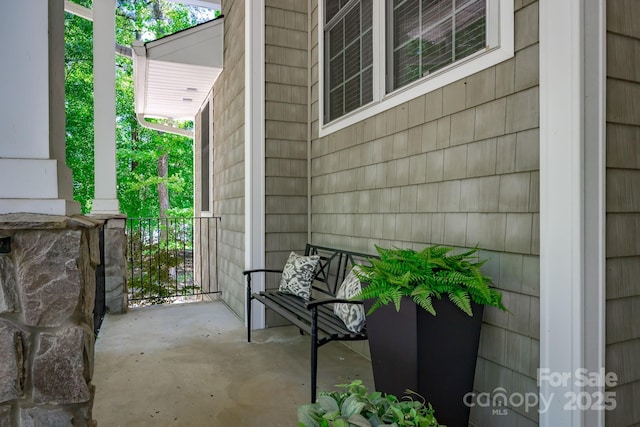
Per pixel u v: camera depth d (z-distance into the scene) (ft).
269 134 11.86
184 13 43.47
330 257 10.76
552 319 4.97
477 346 5.56
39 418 4.26
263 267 11.86
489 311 5.99
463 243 6.46
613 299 4.89
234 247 14.11
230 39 14.78
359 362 9.21
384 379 5.76
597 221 4.78
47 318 4.30
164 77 17.06
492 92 5.92
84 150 37.47
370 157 9.10
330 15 10.87
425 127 7.33
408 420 3.61
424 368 5.14
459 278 5.20
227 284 15.16
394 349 5.50
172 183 41.70
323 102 11.33
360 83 9.60
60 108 5.04
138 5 41.16
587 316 4.70
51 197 4.47
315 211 11.96
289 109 12.07
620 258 4.96
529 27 5.36
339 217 10.51
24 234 4.24
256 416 6.75
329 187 11.07
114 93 13.93
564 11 4.85
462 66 6.46
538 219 5.22
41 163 4.47
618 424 4.90
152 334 11.41
